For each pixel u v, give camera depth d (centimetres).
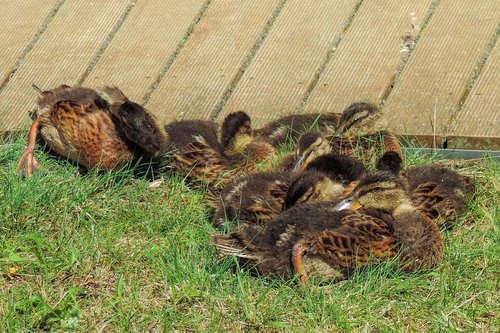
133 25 1136
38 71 1086
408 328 700
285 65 1066
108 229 825
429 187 853
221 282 747
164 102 1038
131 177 925
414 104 1004
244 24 1120
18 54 1108
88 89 992
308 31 1105
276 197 841
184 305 731
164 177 942
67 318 715
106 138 935
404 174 861
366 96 1022
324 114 985
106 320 717
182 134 964
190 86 1052
